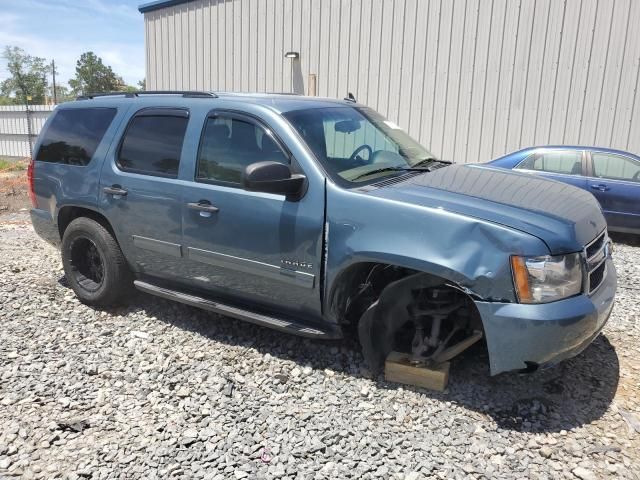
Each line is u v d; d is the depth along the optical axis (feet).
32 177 17.21
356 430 10.22
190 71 48.49
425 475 8.98
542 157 28.50
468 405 10.89
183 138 13.67
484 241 9.87
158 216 13.89
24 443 9.89
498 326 9.79
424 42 36.91
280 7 42.27
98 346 13.76
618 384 11.62
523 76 34.30
